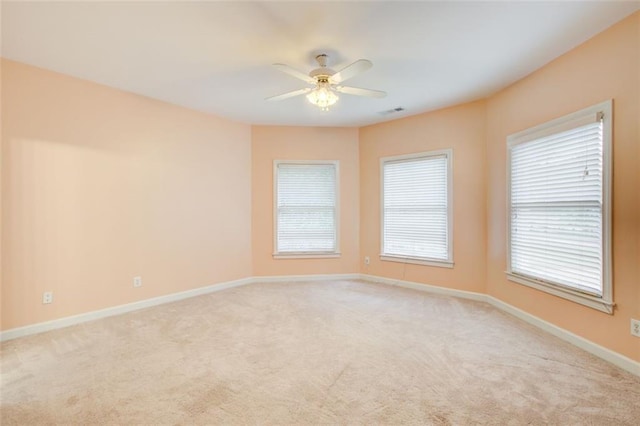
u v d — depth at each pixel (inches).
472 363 95.1
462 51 110.3
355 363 95.5
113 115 141.4
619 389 81.3
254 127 201.0
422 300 160.1
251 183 200.7
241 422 69.5
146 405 75.4
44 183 122.4
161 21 92.0
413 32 98.5
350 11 87.8
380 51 110.2
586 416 71.1
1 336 112.4
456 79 133.7
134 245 148.5
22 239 117.4
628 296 90.7
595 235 100.3
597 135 99.6
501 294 146.8
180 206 166.2
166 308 149.6
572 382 84.6
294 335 116.7
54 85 124.6
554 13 89.0
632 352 89.6
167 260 160.9
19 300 116.6
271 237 202.2
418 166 181.0
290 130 202.7
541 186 122.4
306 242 205.0
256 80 134.1
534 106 125.4
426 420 69.9
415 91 146.8
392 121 190.2
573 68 107.6
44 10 86.4
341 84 137.5
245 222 197.3
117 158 142.8
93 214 135.3
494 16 90.4
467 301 158.1
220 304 155.3
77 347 107.0
